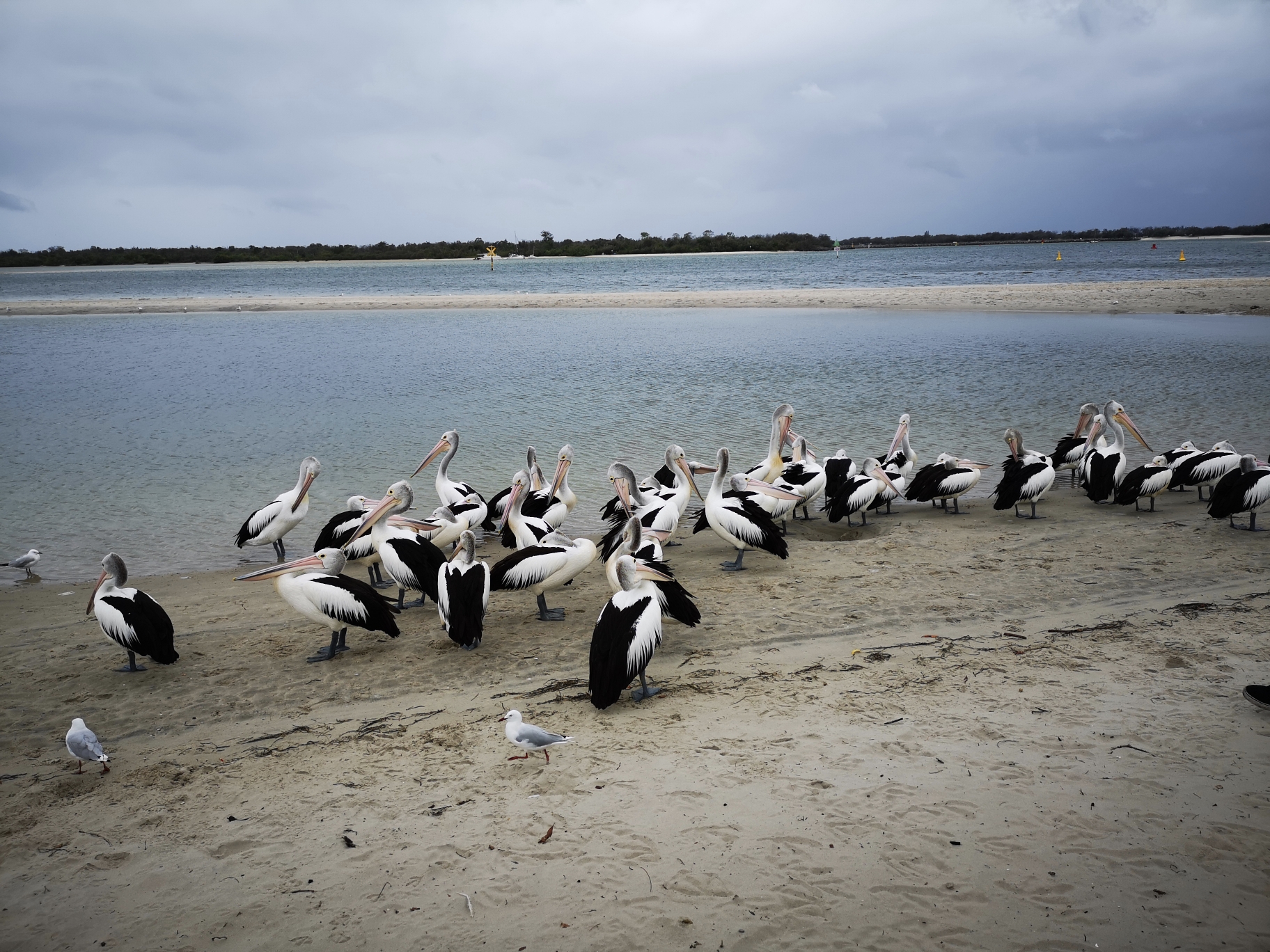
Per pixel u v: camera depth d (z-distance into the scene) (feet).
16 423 69.00
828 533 42.80
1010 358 90.33
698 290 204.44
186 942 14.97
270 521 39.14
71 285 294.66
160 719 23.81
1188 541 36.52
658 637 23.79
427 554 32.19
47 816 18.93
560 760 20.33
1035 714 21.33
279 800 19.22
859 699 22.65
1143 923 14.40
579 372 89.40
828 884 15.61
